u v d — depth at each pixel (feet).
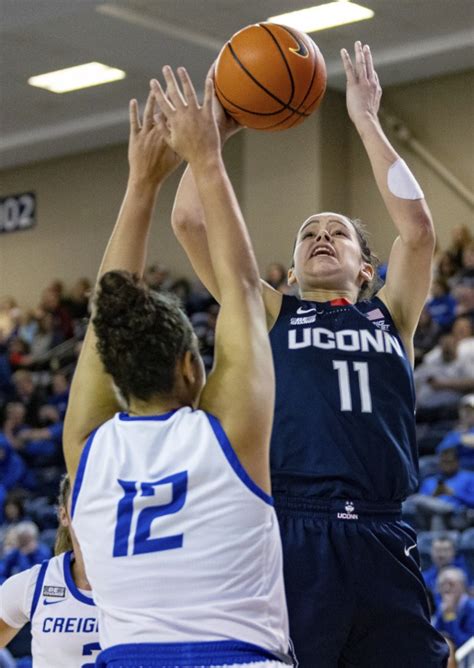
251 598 7.72
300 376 10.79
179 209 10.28
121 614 7.73
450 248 47.62
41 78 50.55
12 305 60.54
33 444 48.03
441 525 32.94
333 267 11.55
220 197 8.30
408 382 11.05
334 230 11.87
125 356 7.97
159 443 7.98
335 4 43.16
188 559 7.68
